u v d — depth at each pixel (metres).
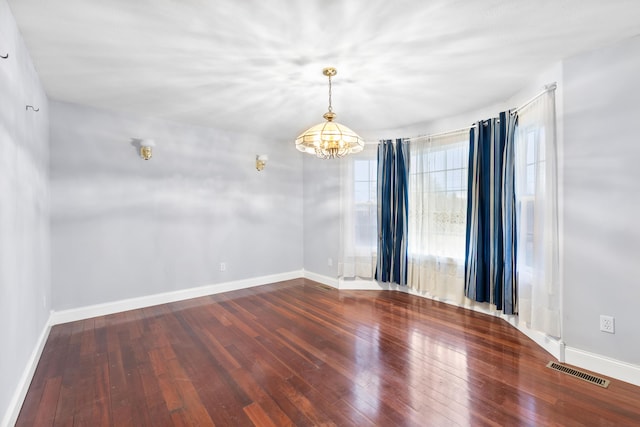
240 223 4.45
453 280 3.62
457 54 2.21
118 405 1.86
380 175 4.20
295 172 5.05
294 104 3.23
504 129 3.03
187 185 3.96
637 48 1.99
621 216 2.07
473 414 1.76
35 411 1.80
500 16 1.76
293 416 1.75
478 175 3.27
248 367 2.28
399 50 2.14
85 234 3.25
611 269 2.11
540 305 2.50
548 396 1.91
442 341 2.70
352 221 4.36
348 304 3.72
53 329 2.96
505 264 2.97
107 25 1.84
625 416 1.73
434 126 3.80
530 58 2.27
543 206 2.47
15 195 1.83
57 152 3.08
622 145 2.05
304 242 5.12
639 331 2.01
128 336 2.82
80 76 2.54
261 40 2.01
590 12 1.73
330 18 1.78
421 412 1.78
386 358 2.40
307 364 2.32
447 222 3.65
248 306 3.67
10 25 1.70
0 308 1.55
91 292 3.29
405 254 4.04
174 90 2.85
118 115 3.45
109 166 3.40
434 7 1.68
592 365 2.19
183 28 1.87
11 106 1.75
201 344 2.66
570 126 2.27
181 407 1.84
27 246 2.12
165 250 3.79
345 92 2.91
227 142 4.31
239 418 1.74
